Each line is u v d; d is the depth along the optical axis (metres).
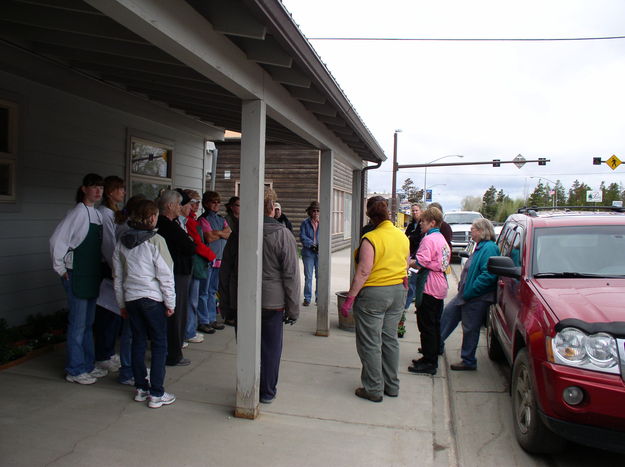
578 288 3.80
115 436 3.53
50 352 5.24
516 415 3.86
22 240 5.52
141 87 5.82
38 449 3.29
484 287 5.26
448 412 4.44
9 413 3.80
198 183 9.40
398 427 3.96
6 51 4.73
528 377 3.61
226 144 18.28
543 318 3.44
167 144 8.26
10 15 3.39
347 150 7.68
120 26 3.29
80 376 4.45
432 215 5.27
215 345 5.95
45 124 5.76
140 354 4.06
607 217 4.81
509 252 5.39
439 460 3.49
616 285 3.83
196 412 4.02
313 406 4.30
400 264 4.47
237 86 3.58
